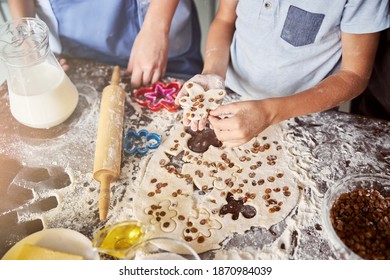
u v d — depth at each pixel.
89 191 1.03
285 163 1.08
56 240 0.92
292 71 1.30
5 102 1.27
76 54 1.64
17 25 1.17
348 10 1.09
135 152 1.12
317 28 1.17
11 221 0.99
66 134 1.17
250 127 1.04
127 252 0.84
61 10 1.48
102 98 1.20
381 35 1.24
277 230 0.94
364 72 1.16
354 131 1.13
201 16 2.26
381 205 0.95
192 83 1.16
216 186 1.04
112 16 1.49
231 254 0.91
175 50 1.71
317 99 1.13
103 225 0.97
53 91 1.12
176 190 1.03
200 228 0.95
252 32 1.28
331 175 1.04
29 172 1.08
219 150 1.12
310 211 0.97
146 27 1.40
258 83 1.38
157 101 1.26
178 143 1.14
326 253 0.90
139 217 0.98
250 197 1.01
